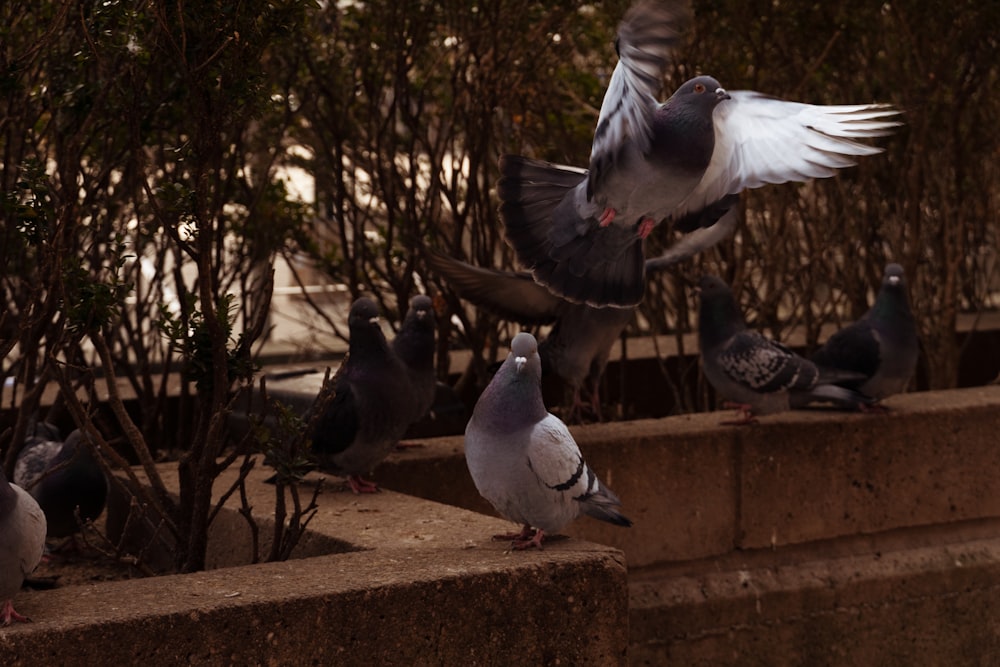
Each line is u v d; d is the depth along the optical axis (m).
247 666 3.33
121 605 3.31
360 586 3.50
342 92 7.61
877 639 6.34
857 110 3.60
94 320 4.20
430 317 5.37
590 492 3.99
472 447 3.95
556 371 5.88
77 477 4.98
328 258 8.16
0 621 3.18
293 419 4.17
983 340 9.84
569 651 3.81
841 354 6.39
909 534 6.52
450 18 7.13
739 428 6.10
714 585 6.00
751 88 7.59
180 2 3.92
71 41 4.93
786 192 7.95
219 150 4.90
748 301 8.99
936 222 8.80
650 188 3.82
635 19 3.17
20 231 4.25
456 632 3.62
